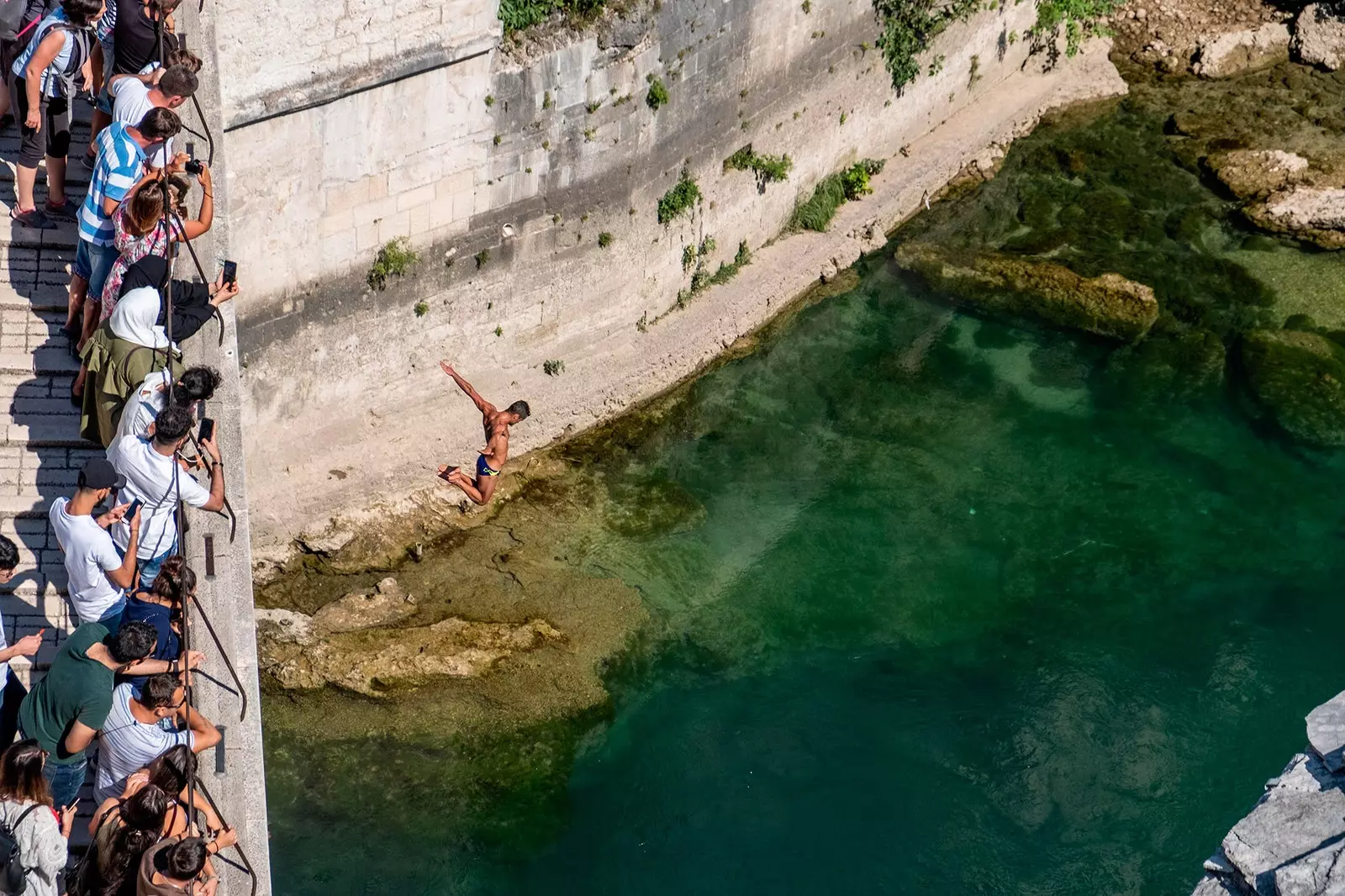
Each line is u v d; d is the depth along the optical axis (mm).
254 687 10859
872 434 23203
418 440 20922
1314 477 23031
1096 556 21516
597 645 19344
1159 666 19844
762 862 17000
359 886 16344
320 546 19875
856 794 17812
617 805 17578
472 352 21219
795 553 21125
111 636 9602
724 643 19719
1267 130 29672
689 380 23688
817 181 25953
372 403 20469
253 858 10344
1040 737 18641
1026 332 25250
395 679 18312
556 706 18469
